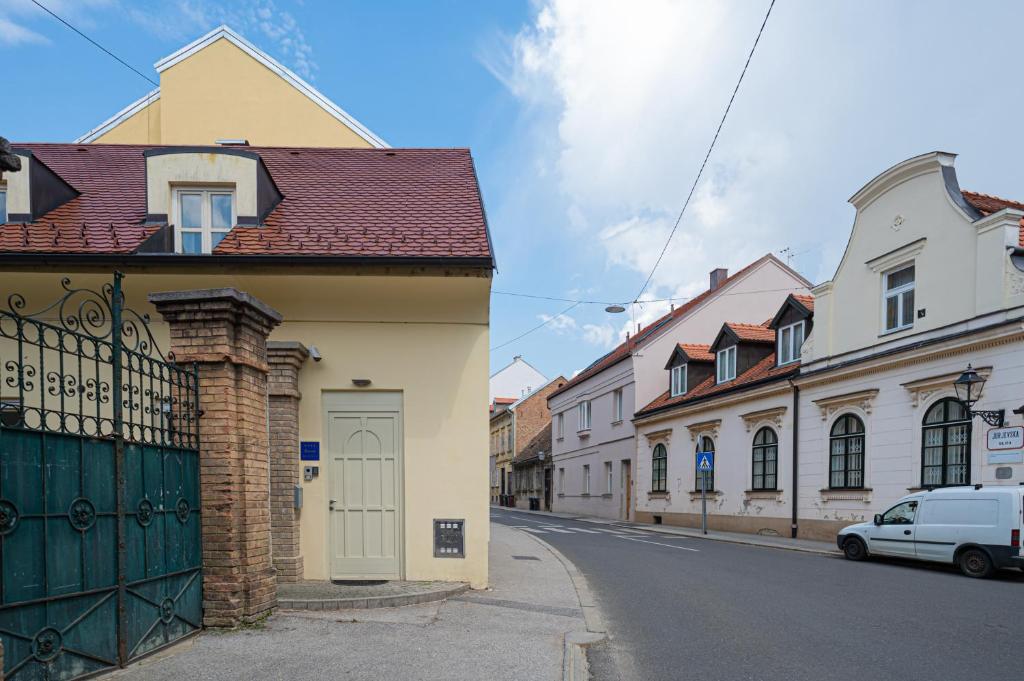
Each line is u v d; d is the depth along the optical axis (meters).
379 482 8.30
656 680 5.06
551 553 12.62
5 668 3.76
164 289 8.37
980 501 10.27
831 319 16.05
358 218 9.75
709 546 15.19
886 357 13.98
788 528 17.00
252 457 6.09
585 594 8.39
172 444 5.44
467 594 7.82
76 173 11.88
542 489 38.06
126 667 4.71
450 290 8.38
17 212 9.52
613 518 28.11
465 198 10.65
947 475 12.55
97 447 4.53
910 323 13.92
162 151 9.51
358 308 8.39
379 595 7.07
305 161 12.73
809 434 16.45
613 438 28.45
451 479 8.24
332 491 8.26
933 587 9.09
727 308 27.36
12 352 8.17
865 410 14.63
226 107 15.24
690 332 27.03
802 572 10.57
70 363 8.03
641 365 26.41
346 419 8.36
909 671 5.25
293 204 10.40
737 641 6.17
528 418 45.03
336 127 15.47
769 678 5.10
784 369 18.00
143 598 4.95
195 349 5.86
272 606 6.40
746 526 18.81
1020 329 11.09
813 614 7.31
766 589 8.91
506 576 9.46
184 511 5.57
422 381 8.34
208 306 5.77
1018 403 11.23
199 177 9.49
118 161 12.66
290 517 8.00
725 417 20.17
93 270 8.38
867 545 12.01
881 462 14.14
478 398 8.32
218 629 5.73
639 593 8.61
